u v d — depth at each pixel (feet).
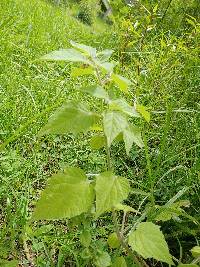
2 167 9.17
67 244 7.27
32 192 9.29
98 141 4.92
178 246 8.54
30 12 26.00
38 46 18.78
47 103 13.00
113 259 6.65
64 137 11.88
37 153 10.37
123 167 10.82
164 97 13.25
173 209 6.31
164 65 14.17
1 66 14.56
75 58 4.21
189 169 8.80
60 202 4.34
